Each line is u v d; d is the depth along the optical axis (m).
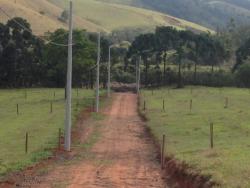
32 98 79.38
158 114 55.34
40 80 114.25
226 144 29.55
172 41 149.25
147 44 143.00
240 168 19.17
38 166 27.02
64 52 82.69
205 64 152.50
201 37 154.25
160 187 21.36
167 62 146.12
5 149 33.09
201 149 28.12
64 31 83.75
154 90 111.31
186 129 40.28
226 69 143.75
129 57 142.50
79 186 21.55
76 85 114.25
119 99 87.75
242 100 69.38
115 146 36.97
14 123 49.09
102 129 47.78
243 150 24.94
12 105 68.31
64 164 28.16
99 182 22.50
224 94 84.50
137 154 32.59
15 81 111.75
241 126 38.81
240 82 126.69
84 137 42.25
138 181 22.78
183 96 81.94
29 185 21.83
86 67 86.50
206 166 20.62
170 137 36.81
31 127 45.38
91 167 26.98
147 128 47.16
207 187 18.03
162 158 27.30
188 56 148.62
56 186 21.56
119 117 59.31
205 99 72.62
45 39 96.25
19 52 111.56
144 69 137.88
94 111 64.81
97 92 64.31
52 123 48.06
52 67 107.50
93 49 85.38
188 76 132.25
